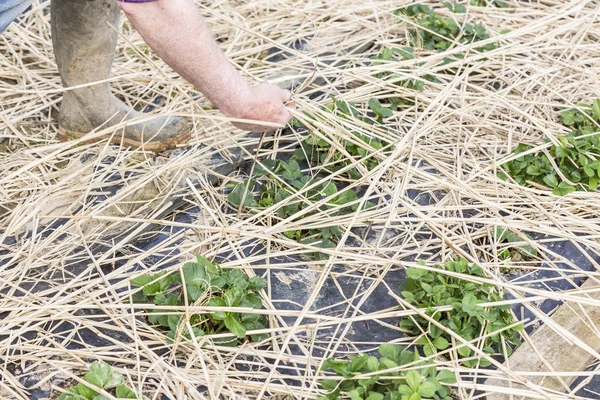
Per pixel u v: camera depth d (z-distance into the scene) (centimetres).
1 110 276
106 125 259
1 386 189
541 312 203
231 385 189
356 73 283
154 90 284
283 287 218
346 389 182
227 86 192
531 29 311
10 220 232
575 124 275
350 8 327
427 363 192
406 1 333
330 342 197
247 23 317
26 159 254
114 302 207
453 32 312
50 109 276
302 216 235
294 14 326
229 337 199
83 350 195
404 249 230
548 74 299
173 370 187
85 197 234
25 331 199
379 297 217
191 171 251
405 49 298
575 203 242
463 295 205
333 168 254
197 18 176
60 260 221
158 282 205
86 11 231
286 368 195
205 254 220
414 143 246
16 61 296
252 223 233
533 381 192
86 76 247
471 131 273
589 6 334
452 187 239
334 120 252
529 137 268
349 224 227
